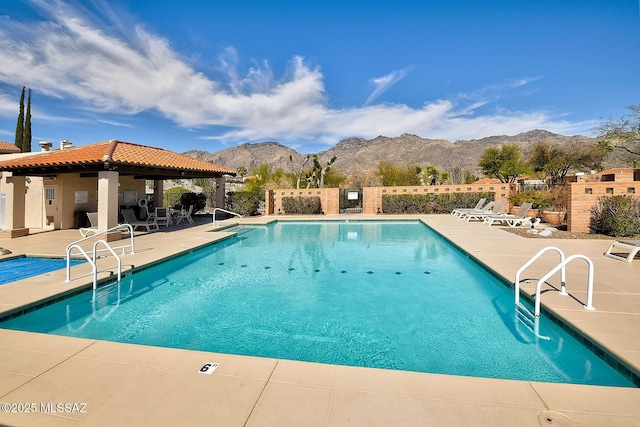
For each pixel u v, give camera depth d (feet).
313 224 56.24
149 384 9.21
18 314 15.40
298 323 16.12
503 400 8.45
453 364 12.29
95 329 15.47
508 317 16.52
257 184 91.35
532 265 22.72
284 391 8.86
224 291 20.98
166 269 26.35
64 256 27.20
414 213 66.69
